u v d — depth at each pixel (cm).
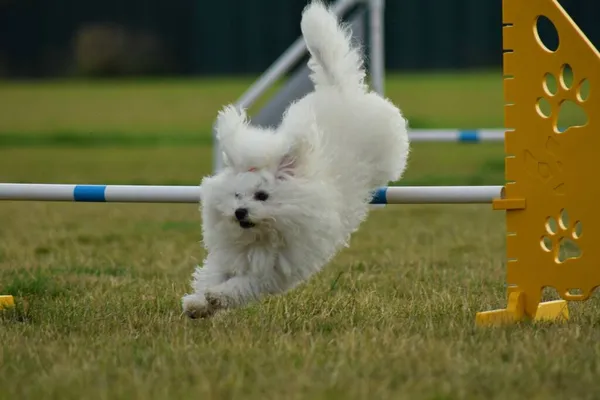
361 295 1114
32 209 2078
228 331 907
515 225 978
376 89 1889
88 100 5362
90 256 1450
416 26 6116
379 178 1054
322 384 723
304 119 923
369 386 718
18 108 5028
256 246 935
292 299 1091
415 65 6169
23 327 962
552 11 939
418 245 1535
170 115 4653
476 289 1160
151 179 2453
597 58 917
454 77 5881
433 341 850
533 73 955
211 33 6531
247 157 909
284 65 1872
